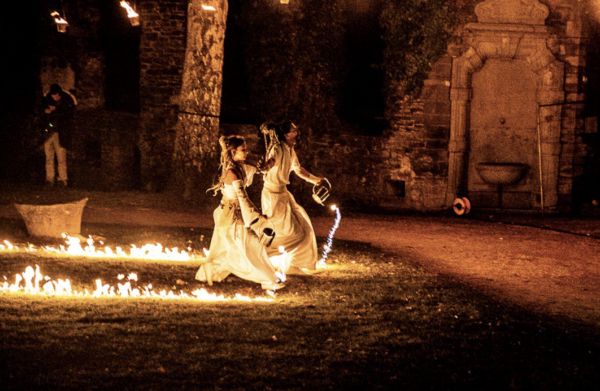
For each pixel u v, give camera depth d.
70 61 21.66
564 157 20.05
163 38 20.78
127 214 16.25
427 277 11.79
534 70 20.08
